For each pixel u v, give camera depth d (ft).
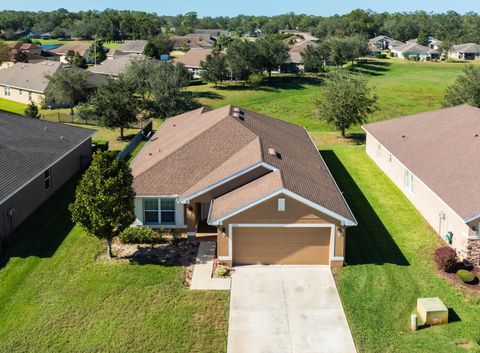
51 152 108.68
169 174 88.07
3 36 602.03
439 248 77.36
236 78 297.33
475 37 515.09
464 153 95.09
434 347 57.21
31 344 58.44
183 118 137.08
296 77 317.83
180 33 628.28
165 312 64.44
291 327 61.72
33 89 222.69
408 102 256.11
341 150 147.64
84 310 64.64
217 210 76.89
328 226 74.43
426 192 93.40
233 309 65.31
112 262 76.89
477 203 75.56
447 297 66.90
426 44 524.52
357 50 374.22
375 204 102.12
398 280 71.51
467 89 168.66
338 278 72.74
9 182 87.92
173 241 84.02
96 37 592.19
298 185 78.38
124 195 74.23
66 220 93.71
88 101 200.64
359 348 57.77
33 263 76.69
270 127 115.44
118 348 57.82
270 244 76.23
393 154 112.47
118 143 157.17
